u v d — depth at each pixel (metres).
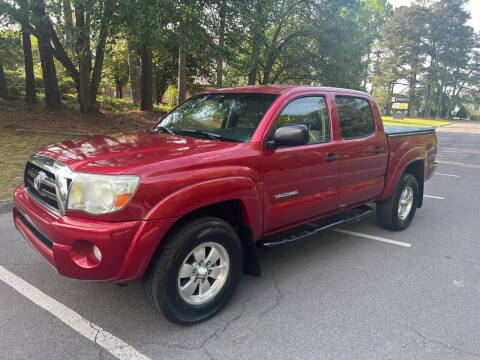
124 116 15.67
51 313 3.09
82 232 2.50
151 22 9.59
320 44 17.58
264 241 3.57
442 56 70.56
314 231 3.95
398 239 5.16
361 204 4.74
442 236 5.34
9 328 2.87
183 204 2.68
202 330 2.94
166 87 25.83
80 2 9.98
